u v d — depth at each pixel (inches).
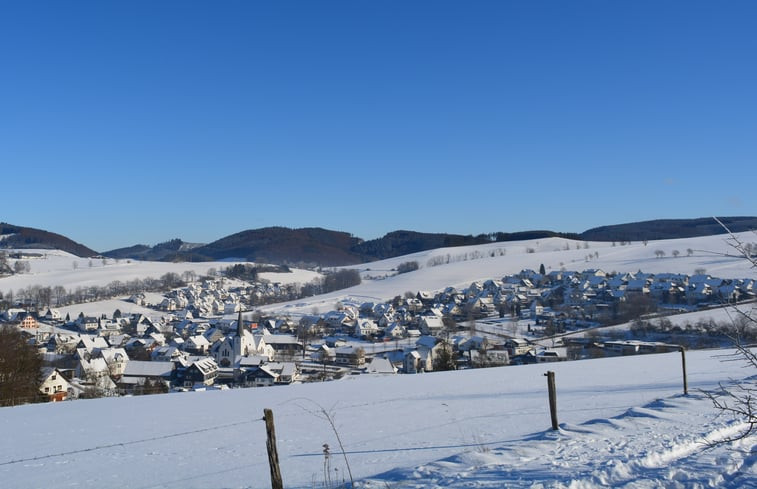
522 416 702.5
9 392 1473.9
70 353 3442.4
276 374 2701.8
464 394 979.3
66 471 493.4
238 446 582.6
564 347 3043.8
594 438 467.8
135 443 616.1
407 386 1159.6
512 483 327.0
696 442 435.5
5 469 508.1
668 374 1150.3
